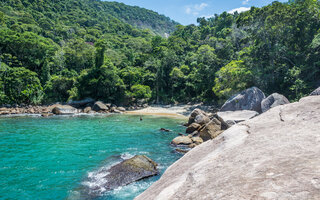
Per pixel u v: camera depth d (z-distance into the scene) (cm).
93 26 11325
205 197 133
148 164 880
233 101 1848
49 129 1878
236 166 174
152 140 1466
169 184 224
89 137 1554
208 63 4269
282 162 149
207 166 205
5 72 3769
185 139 1345
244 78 2597
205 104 4041
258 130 271
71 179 791
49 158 1042
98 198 659
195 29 8925
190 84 4512
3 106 3494
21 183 759
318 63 2262
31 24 7106
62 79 4262
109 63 4650
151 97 4844
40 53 4862
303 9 2695
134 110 3931
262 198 106
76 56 5278
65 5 13012
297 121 256
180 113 3412
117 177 783
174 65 5331
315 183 106
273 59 2802
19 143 1342
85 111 3556
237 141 262
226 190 131
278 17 2602
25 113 3161
